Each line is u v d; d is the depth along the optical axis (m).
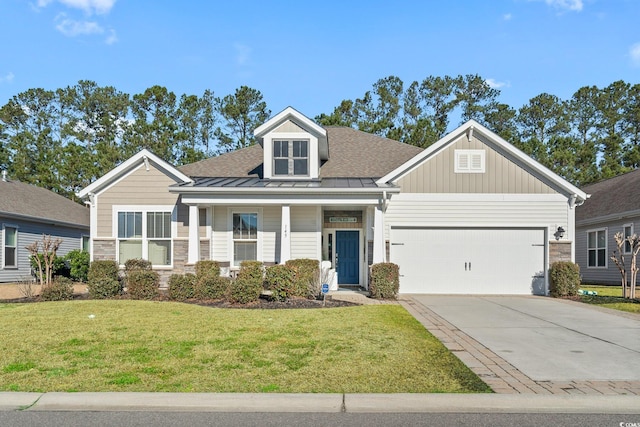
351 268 17.36
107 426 4.91
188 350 7.43
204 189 14.89
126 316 10.10
